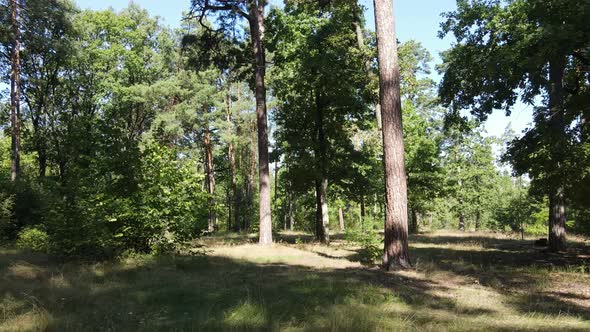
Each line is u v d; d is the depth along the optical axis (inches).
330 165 910.4
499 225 1843.0
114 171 468.4
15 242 637.3
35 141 1083.9
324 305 246.7
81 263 411.8
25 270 358.9
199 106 1398.9
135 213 442.6
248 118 1608.0
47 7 1048.8
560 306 266.2
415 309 247.6
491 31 685.3
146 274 354.9
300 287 307.4
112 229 450.3
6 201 658.8
